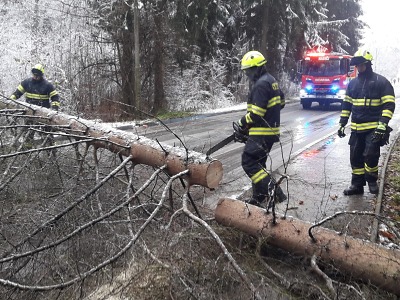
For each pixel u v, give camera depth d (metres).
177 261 2.65
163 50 13.88
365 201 4.90
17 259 2.78
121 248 2.86
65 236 2.94
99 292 2.57
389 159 7.05
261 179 4.16
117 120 11.85
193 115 14.38
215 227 3.49
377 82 4.80
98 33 13.70
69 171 4.71
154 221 3.42
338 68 17.16
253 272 2.69
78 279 2.46
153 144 3.83
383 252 2.75
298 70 17.97
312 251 2.95
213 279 2.61
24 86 6.65
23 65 12.18
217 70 19.22
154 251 2.74
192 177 3.50
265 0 19.00
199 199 4.69
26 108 5.51
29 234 3.21
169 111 14.41
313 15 20.56
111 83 13.73
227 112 16.36
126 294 2.53
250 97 4.20
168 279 2.54
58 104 6.45
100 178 4.23
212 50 16.89
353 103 5.08
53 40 13.84
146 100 14.09
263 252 3.28
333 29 25.53
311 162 7.05
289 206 4.64
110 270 2.75
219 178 3.54
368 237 3.73
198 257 2.74
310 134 10.41
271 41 20.70
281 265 3.06
